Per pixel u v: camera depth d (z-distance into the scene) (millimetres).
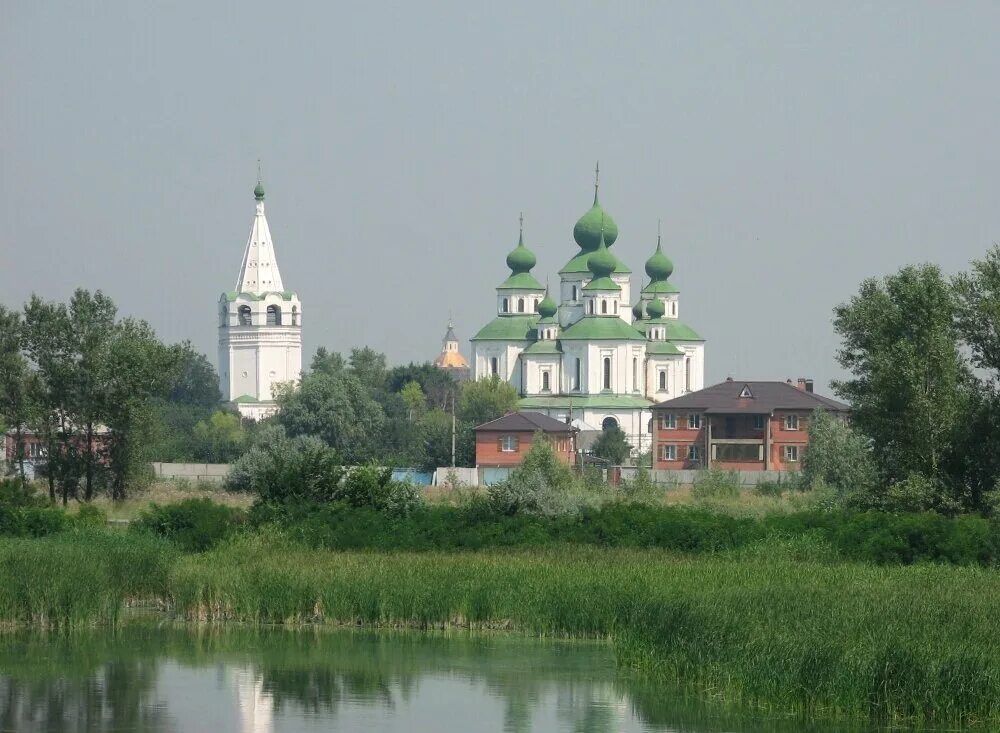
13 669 63250
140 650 67000
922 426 97562
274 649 67250
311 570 76562
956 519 88250
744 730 53438
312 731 53969
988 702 51344
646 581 70562
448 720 55312
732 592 63250
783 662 54531
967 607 59312
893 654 52781
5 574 72250
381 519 91250
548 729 53969
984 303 98438
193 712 56438
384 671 62906
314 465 95875
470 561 79125
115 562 75812
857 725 52688
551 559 81375
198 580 75438
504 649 67375
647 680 60750
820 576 71500
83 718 55625
